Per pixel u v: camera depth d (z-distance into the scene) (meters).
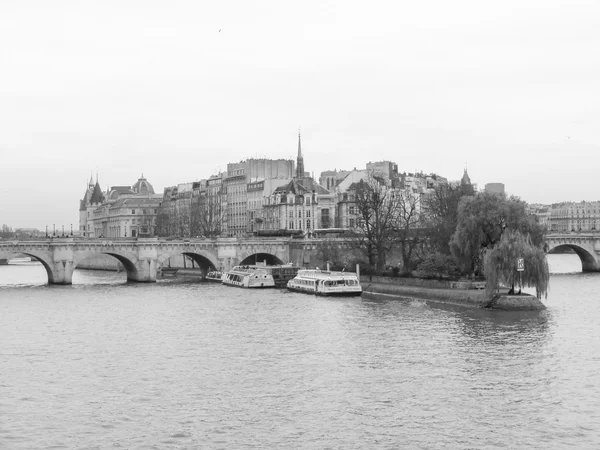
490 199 155.75
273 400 83.31
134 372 96.44
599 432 72.06
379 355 103.44
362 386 88.00
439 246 189.25
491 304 144.25
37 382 92.00
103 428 75.00
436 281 170.62
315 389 87.25
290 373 94.56
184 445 70.25
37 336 122.88
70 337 121.69
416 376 91.88
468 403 81.00
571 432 72.12
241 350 108.81
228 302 169.00
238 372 95.62
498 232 154.12
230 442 70.81
